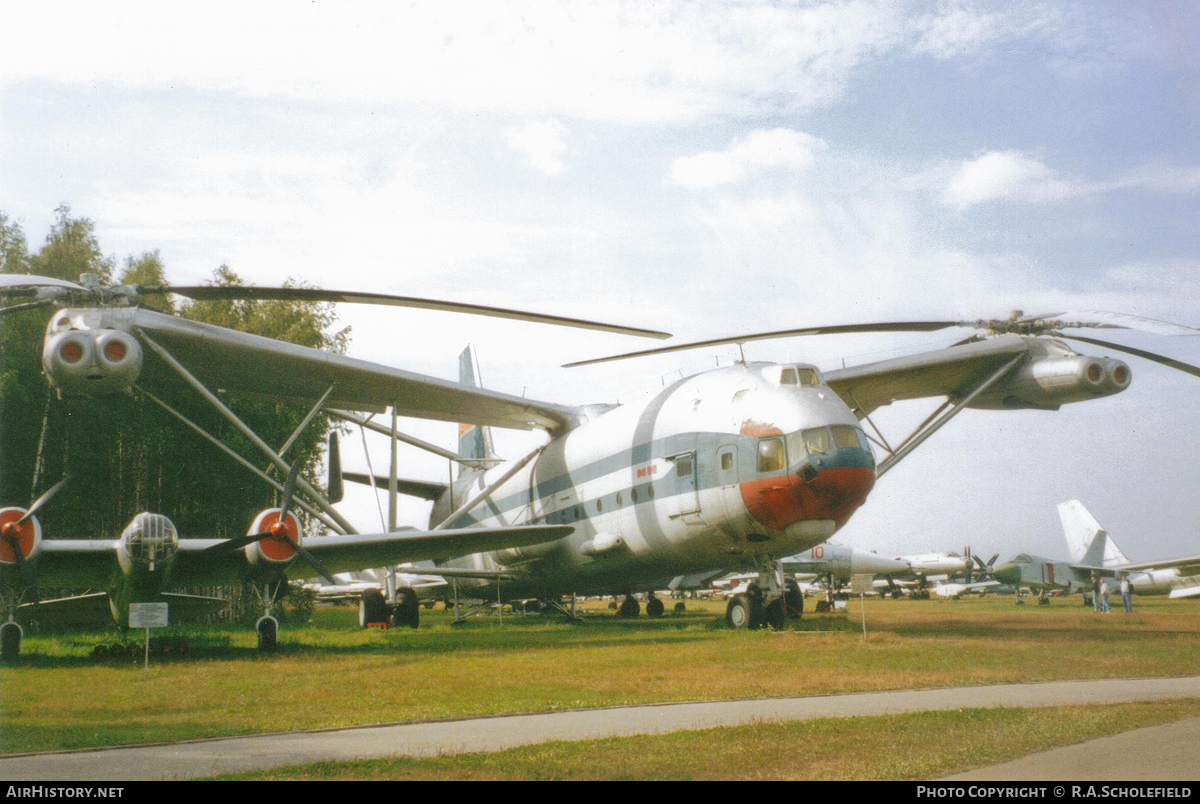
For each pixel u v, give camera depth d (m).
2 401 27.45
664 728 8.24
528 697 10.40
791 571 46.03
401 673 13.12
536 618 34.22
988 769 6.46
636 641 18.75
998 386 23.91
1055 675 11.94
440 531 18.59
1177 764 6.50
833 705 9.54
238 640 21.19
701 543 20.67
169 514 33.78
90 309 19.00
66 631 29.48
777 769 6.51
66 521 30.66
